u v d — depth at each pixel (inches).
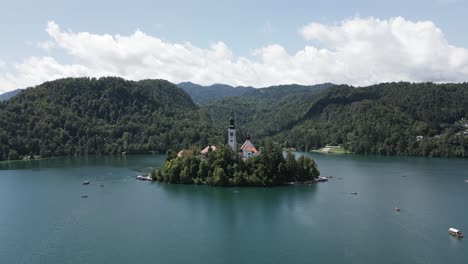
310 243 4537.4
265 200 6673.2
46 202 6658.5
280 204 6387.8
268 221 5433.1
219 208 6151.6
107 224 5344.5
